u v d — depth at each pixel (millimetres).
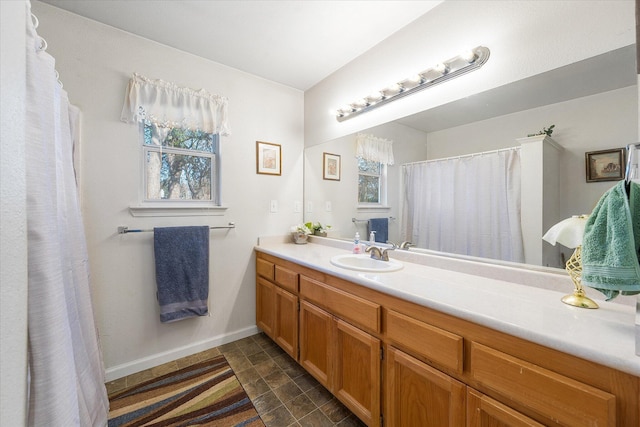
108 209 1685
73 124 1431
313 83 2441
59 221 1045
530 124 1183
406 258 1673
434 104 1552
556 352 708
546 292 1071
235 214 2199
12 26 482
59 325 801
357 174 2061
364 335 1252
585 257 756
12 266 476
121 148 1722
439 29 1503
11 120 477
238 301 2240
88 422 1102
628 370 592
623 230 675
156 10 1541
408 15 1594
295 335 1775
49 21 1493
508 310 878
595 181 1023
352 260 1768
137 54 1763
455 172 1459
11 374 472
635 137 939
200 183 2072
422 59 1592
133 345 1788
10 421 466
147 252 1828
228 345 2145
